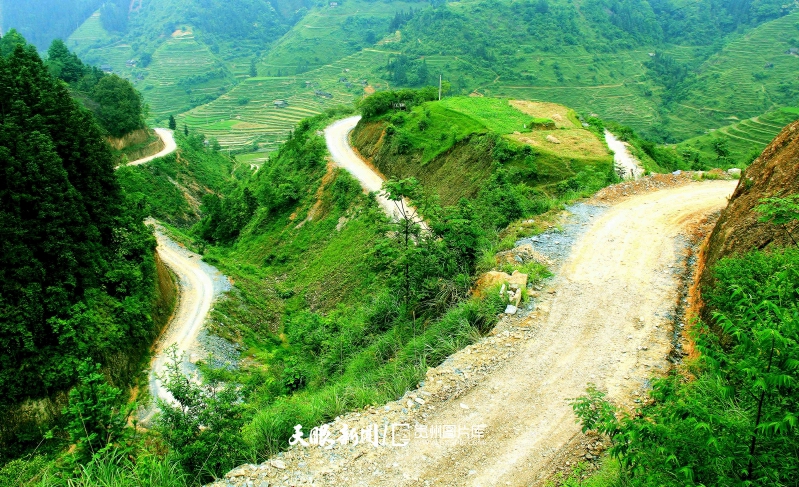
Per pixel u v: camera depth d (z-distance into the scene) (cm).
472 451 909
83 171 2836
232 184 8406
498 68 15075
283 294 4031
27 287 2197
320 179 5266
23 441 2045
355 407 1084
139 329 2794
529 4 17412
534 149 3822
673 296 1385
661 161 4888
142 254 3173
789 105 11856
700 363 995
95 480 917
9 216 2188
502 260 1667
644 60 16100
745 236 1209
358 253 3709
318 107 16538
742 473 553
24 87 2638
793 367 511
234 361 3023
